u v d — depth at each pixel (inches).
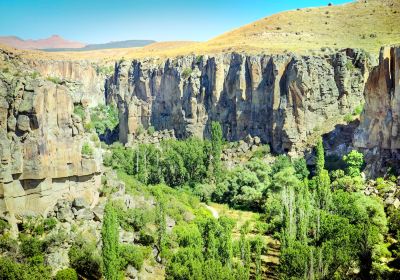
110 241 2432.3
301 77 5556.1
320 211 3385.8
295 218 3250.5
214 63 6432.1
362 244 2859.3
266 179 4879.4
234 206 4731.8
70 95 3132.4
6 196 2741.1
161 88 7180.1
